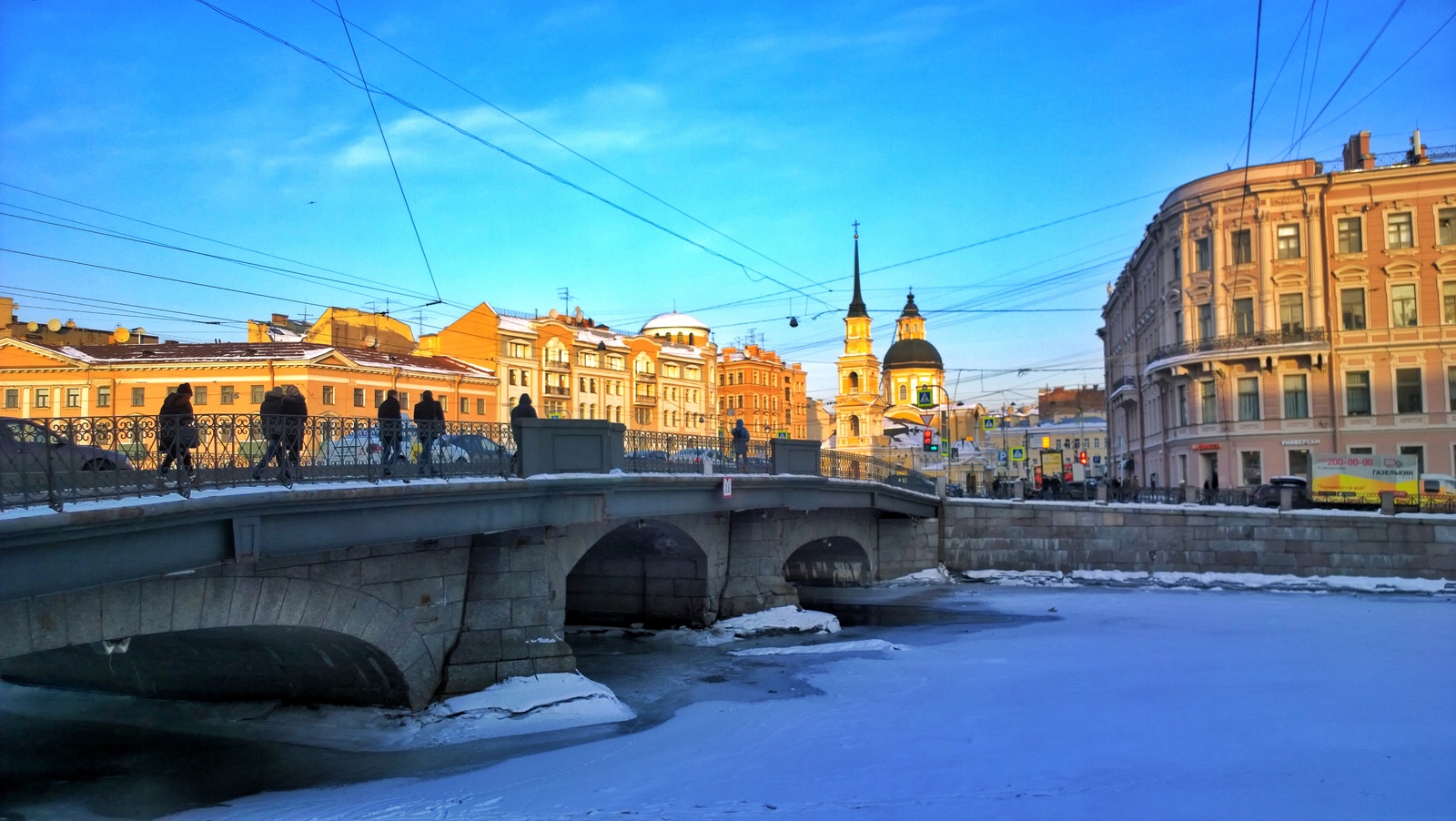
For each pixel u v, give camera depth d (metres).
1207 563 39.41
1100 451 110.56
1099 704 18.06
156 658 17.80
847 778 13.52
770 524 31.31
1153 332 59.84
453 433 17.27
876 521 42.75
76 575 10.92
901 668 23.47
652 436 24.16
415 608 17.48
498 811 12.59
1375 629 27.58
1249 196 49.84
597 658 25.72
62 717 18.83
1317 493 39.41
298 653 17.12
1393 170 47.84
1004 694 19.61
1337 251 48.78
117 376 43.59
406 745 16.67
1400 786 12.16
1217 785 12.39
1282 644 24.95
